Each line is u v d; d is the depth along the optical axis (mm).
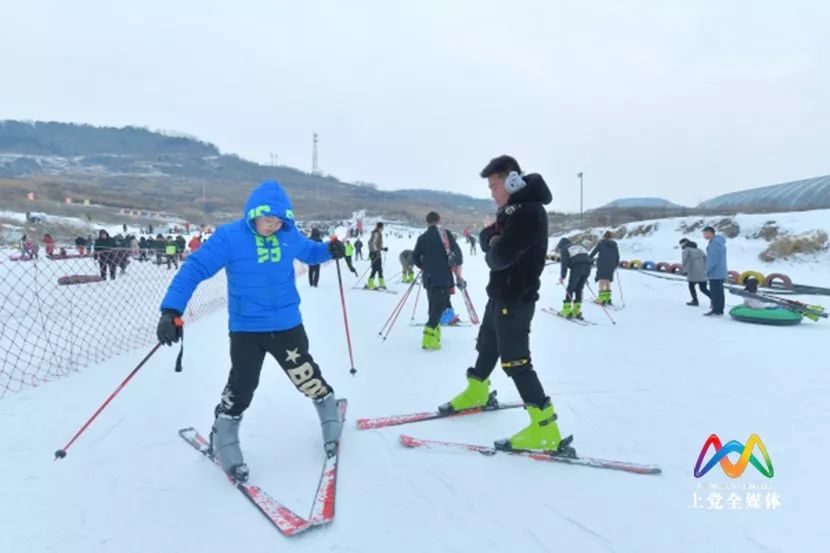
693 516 2416
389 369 4859
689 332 6988
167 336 2475
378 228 11562
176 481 2688
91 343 5859
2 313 7113
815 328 7359
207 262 2590
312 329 6887
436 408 3791
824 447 3186
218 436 2748
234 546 2164
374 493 2586
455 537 2240
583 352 5707
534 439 3000
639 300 10648
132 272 12430
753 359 5402
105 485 2637
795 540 2234
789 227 21000
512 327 2988
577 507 2480
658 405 3920
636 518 2395
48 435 3211
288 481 2691
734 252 20234
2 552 2100
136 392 4055
